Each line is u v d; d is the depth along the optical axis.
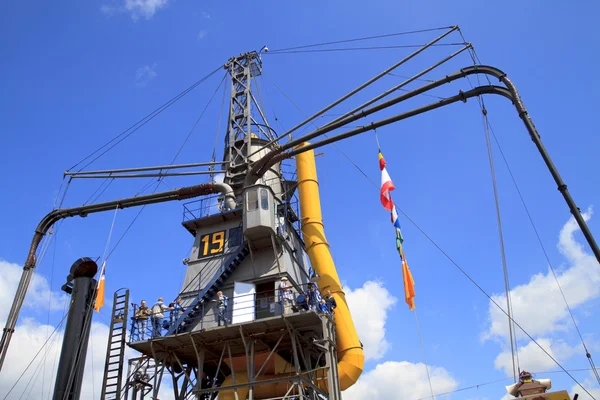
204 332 24.67
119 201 32.81
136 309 26.62
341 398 23.73
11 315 29.53
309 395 25.14
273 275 27.98
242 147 34.47
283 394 25.52
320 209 33.09
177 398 25.84
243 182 31.89
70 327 24.81
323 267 30.22
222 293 27.44
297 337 25.17
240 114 36.69
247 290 25.75
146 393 25.98
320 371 26.78
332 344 24.36
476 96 23.09
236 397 23.44
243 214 28.52
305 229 32.00
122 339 26.30
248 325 24.19
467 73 23.20
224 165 35.34
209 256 30.14
